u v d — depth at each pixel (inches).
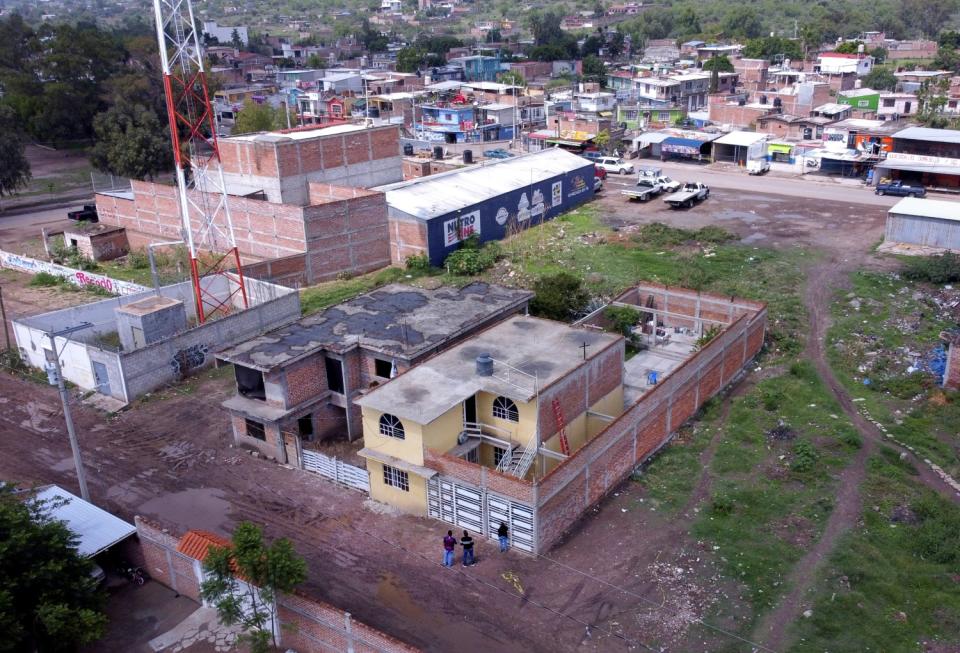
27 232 3038.9
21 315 2081.7
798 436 1365.7
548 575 1035.9
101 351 1571.1
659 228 2623.0
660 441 1344.7
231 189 2760.8
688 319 1737.2
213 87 4510.3
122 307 1684.3
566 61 7052.2
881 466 1261.1
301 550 1105.4
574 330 1421.0
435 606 986.7
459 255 2386.8
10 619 813.9
